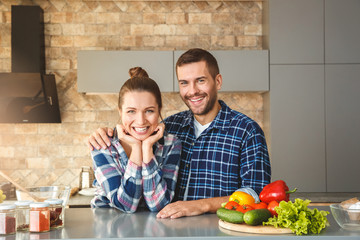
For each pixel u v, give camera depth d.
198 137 1.84
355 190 3.54
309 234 1.19
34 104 3.68
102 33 3.94
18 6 3.63
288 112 3.56
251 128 1.79
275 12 3.60
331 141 3.56
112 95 3.94
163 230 1.25
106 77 3.57
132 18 3.96
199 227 1.30
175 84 3.58
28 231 1.27
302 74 3.58
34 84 3.61
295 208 1.20
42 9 3.82
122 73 3.57
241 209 1.33
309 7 3.59
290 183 3.54
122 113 1.54
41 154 3.89
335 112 3.57
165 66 3.58
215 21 3.99
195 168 1.82
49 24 3.91
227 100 3.96
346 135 3.56
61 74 3.91
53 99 3.70
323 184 3.54
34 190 1.51
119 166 1.61
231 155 1.79
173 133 1.90
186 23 3.98
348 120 3.56
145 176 1.53
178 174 1.83
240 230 1.23
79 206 3.06
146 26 3.96
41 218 1.24
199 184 1.80
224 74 3.58
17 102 3.64
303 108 3.56
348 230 1.25
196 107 1.79
